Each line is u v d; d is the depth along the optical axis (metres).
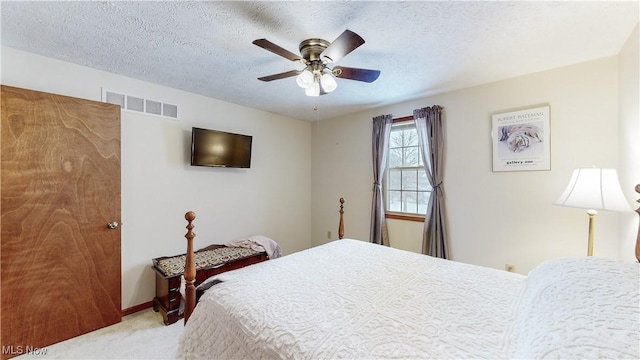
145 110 2.71
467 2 1.48
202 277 2.59
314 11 1.57
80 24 1.71
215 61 2.26
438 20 1.66
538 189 2.46
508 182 2.62
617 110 2.10
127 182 2.60
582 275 0.98
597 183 1.80
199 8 1.54
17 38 1.88
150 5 1.52
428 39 1.89
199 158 3.02
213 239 3.29
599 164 2.18
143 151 2.70
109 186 2.35
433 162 3.02
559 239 2.37
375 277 1.56
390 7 1.53
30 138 1.97
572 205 1.85
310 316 1.11
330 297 1.29
